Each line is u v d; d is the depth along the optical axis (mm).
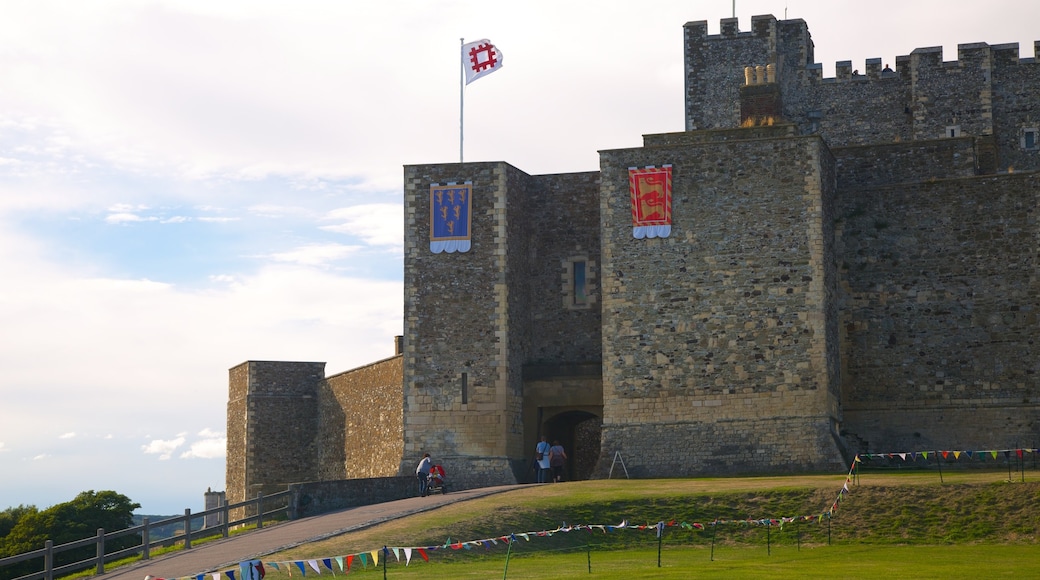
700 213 44219
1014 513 33594
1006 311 44469
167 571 30953
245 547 33969
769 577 26594
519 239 48250
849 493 35812
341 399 63562
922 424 44656
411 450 46312
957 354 44750
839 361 45250
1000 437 43875
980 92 55844
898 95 56812
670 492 37438
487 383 46188
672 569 28406
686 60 58375
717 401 43219
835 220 46219
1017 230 44625
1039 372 43844
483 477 45531
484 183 47281
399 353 59594
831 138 57406
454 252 47062
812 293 42969
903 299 45406
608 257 44844
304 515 40562
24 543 58406
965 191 45312
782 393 42719
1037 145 55562
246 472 65875
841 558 30266
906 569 27703
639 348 44156
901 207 45844
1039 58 55844
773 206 43688
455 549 32375
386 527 34281
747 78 48938
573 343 48312
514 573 28750
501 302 46531
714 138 47250
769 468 42156
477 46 49812
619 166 45188
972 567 27875
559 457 44906
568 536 34344
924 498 35125
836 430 43406
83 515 60469
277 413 66750
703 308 43781
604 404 44219
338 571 29859
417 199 47562
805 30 58469
